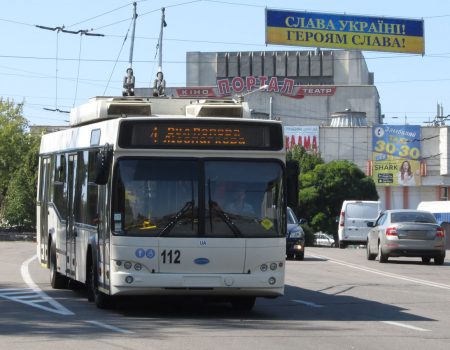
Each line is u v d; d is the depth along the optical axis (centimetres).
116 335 1305
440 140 9888
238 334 1335
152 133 1539
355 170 7769
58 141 2156
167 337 1288
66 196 1994
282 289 1550
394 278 2586
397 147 9981
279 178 1563
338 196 7662
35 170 6250
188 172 1537
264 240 1537
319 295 2031
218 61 13250
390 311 1709
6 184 6656
